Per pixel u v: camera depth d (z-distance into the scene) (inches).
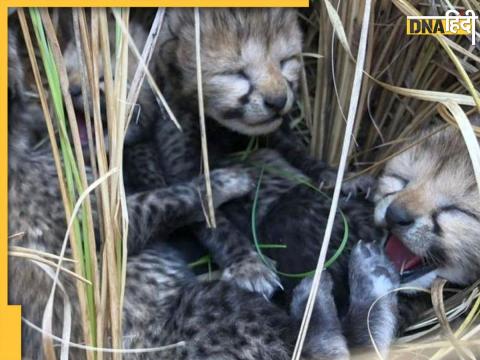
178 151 30.5
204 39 28.8
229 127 29.4
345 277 28.1
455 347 25.7
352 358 26.4
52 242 27.0
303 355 25.8
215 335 26.1
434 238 26.7
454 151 27.2
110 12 28.9
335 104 31.4
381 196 27.8
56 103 25.2
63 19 28.7
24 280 26.5
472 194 26.6
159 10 26.4
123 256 24.7
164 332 26.5
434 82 31.0
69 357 26.1
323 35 31.2
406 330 27.7
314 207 28.9
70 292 26.3
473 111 28.1
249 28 28.5
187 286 27.1
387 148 31.0
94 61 25.0
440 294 26.5
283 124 31.8
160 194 28.3
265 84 28.4
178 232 29.1
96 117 25.0
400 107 31.3
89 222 24.9
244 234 29.1
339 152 31.6
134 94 25.6
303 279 27.3
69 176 25.2
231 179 29.0
